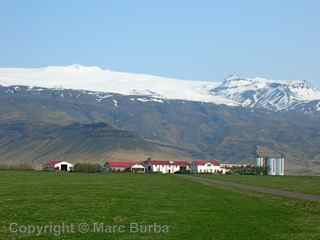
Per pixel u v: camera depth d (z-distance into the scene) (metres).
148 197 67.50
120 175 175.25
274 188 97.19
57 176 145.38
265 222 42.91
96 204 56.28
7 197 64.38
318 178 173.12
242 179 152.62
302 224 42.03
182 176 181.25
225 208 53.72
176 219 44.09
